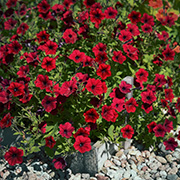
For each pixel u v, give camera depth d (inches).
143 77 105.8
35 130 103.9
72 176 104.9
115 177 103.3
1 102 103.3
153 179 103.1
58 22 137.4
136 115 111.7
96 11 118.3
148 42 129.3
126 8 141.9
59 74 114.0
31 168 109.0
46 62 102.5
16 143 116.0
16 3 163.6
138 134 116.3
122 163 109.7
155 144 119.0
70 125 96.0
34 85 112.0
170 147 106.3
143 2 150.1
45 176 105.4
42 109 106.7
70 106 110.2
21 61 126.0
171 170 105.0
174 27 159.0
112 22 128.5
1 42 139.3
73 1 146.5
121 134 109.4
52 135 101.0
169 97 109.0
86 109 107.0
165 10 149.6
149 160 111.3
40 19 152.9
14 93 97.5
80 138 93.4
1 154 115.7
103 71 99.2
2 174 108.2
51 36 135.0
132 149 116.1
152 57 125.6
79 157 103.3
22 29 134.1
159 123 113.0
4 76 126.3
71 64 119.1
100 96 99.1
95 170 104.4
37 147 103.3
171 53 121.6
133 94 117.7
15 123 109.8
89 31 123.5
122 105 99.5
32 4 169.3
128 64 118.5
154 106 117.3
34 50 122.4
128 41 114.6
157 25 136.3
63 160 97.6
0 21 161.0
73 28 130.0
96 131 107.2
